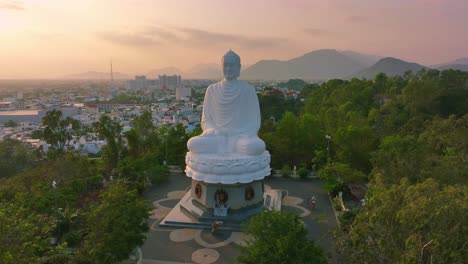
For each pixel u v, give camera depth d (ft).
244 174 92.27
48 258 59.41
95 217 63.05
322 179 129.49
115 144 145.18
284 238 52.54
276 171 147.33
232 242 86.17
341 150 140.87
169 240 87.35
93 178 122.83
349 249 51.44
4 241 47.34
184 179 141.49
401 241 47.03
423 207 44.27
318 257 53.21
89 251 58.08
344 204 109.81
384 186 73.41
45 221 80.02
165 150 162.81
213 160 91.04
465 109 199.41
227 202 94.94
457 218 42.86
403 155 94.63
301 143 155.02
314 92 303.48
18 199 90.58
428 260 42.39
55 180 117.08
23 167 178.91
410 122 150.10
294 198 118.62
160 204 112.78
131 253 72.43
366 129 135.23
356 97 232.73
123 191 69.36
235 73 104.17
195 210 98.22
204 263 77.30
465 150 101.86
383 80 257.34
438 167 81.97
